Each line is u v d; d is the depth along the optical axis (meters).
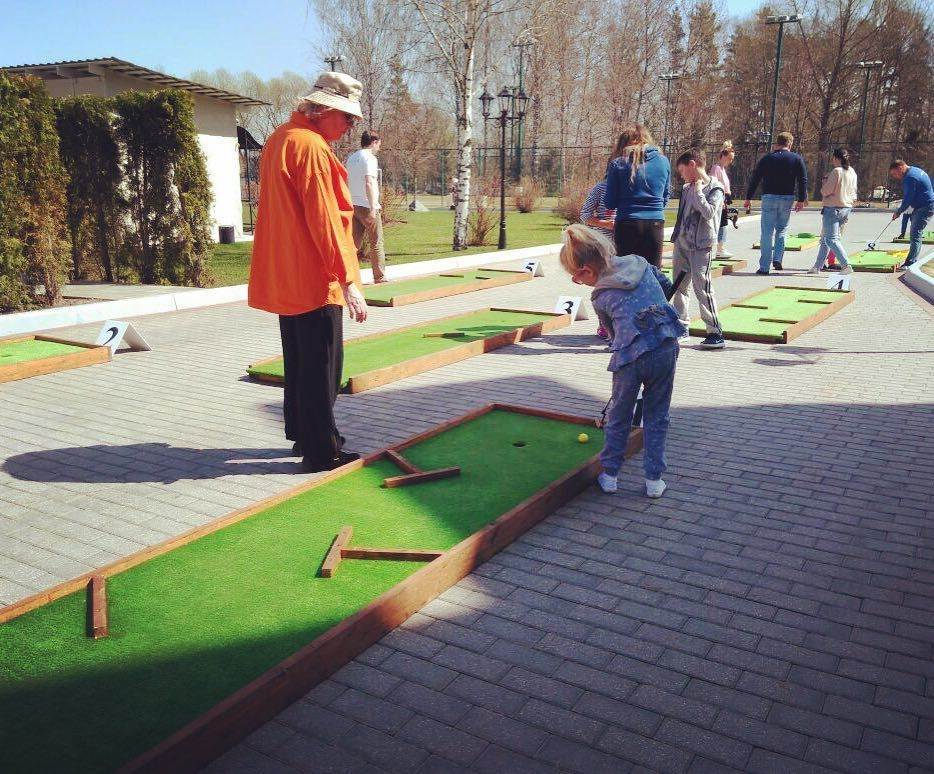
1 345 7.38
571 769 2.17
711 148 42.69
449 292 11.17
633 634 2.83
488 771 2.16
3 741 2.13
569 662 2.66
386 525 3.50
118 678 2.41
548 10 18.50
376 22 30.84
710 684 2.55
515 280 12.77
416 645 2.75
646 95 39.59
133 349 7.70
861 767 2.18
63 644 2.59
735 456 4.62
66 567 3.32
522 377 6.48
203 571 3.08
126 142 11.57
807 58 45.72
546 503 3.77
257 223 4.11
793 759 2.21
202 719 2.16
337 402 5.75
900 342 7.74
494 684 2.54
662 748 2.25
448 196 48.59
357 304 4.02
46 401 5.82
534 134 43.94
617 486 4.15
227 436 5.01
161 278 11.91
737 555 3.42
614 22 40.41
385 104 39.09
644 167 6.75
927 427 5.13
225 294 10.72
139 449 4.77
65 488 4.17
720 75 52.66
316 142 3.85
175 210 11.63
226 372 6.73
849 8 42.91
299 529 3.46
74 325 8.83
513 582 3.18
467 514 3.62
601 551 3.45
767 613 2.96
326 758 2.21
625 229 6.84
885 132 48.59
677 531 3.65
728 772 2.16
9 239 8.82
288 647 2.58
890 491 4.11
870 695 2.49
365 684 2.54
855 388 6.09
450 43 17.86
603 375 6.54
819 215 28.42
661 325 3.79
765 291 10.39
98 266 12.37
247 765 2.18
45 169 9.25
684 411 5.52
